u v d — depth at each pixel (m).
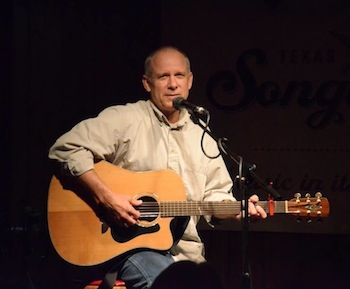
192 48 12.47
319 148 12.15
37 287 12.47
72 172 8.30
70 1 13.13
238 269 12.66
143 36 12.87
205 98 12.45
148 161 8.68
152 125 8.79
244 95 12.34
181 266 8.52
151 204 8.48
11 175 13.55
